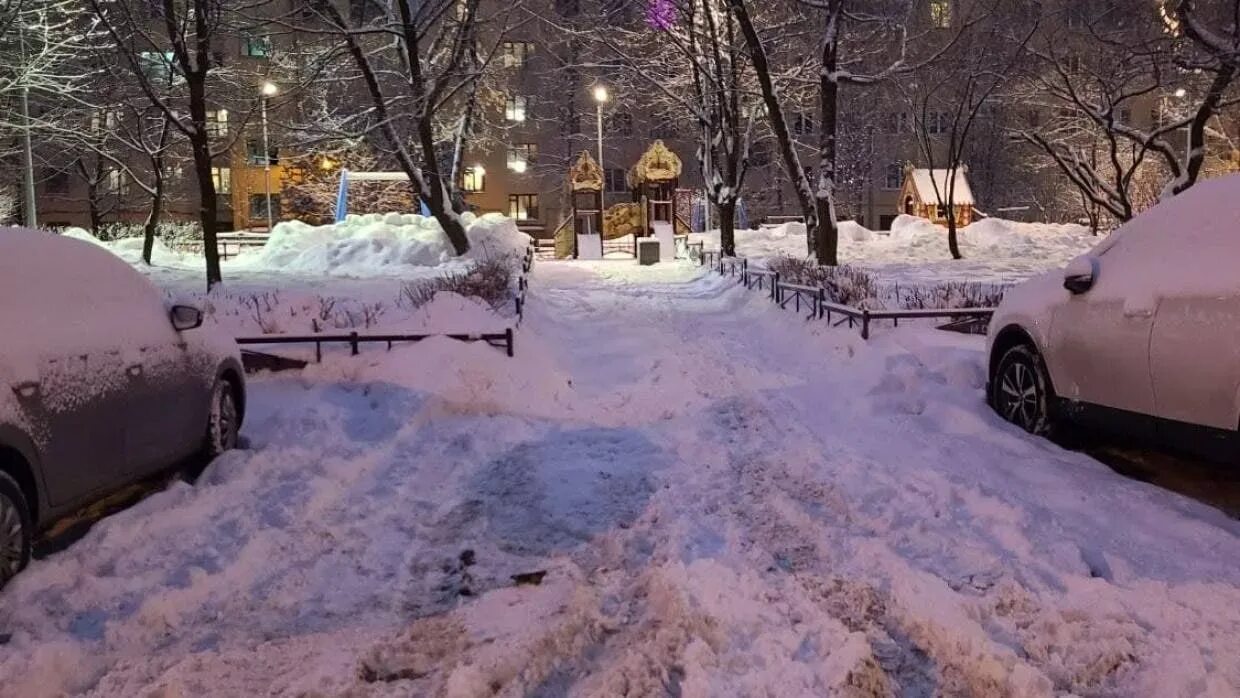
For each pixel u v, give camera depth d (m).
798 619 4.27
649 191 39.22
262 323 11.04
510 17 39.38
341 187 36.78
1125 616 4.21
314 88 35.06
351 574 5.05
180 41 18.17
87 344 5.23
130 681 3.80
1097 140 33.44
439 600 4.73
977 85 32.19
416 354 9.66
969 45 32.53
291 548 5.38
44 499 4.79
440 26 29.58
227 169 52.25
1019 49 25.48
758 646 3.98
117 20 24.52
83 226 49.81
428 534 5.73
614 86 46.88
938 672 3.86
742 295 19.12
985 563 4.88
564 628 4.24
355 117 30.75
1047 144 24.47
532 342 12.05
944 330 12.34
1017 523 5.43
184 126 18.56
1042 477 6.39
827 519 5.71
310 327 11.36
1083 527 5.43
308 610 4.59
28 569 4.65
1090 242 32.84
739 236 36.66
